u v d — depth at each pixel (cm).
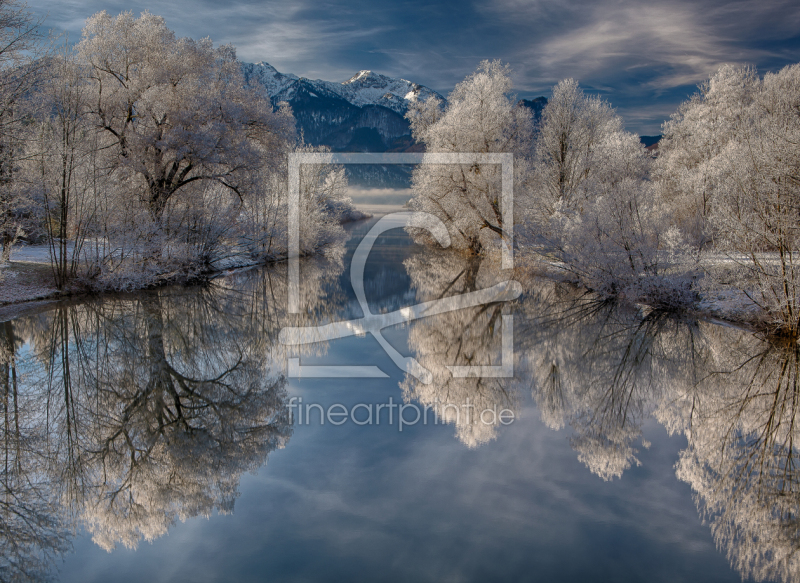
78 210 1762
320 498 612
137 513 591
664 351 1230
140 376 1066
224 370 1121
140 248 1902
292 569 469
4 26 1497
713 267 1574
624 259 1766
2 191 1516
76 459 728
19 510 602
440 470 678
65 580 459
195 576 458
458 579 450
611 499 605
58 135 1677
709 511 579
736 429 816
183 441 780
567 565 473
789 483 646
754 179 1246
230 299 1914
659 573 463
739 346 1241
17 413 881
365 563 471
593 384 1040
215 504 599
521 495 614
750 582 451
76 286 1759
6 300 1565
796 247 1216
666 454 731
